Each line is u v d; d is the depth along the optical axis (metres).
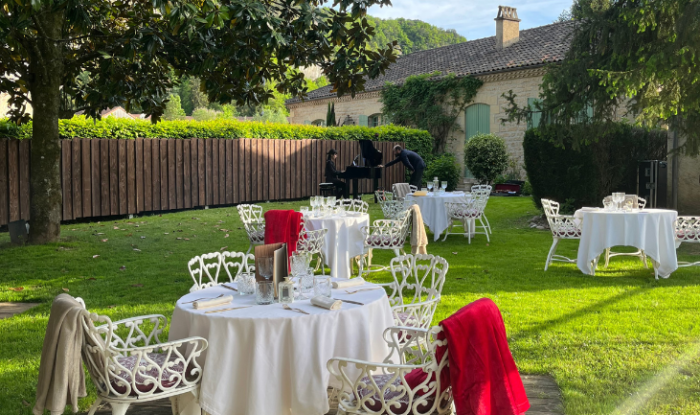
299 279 3.88
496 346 2.76
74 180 12.68
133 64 8.51
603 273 7.73
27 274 7.70
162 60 10.05
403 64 27.91
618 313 5.70
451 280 7.35
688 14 8.54
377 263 8.73
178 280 7.37
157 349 3.74
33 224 9.73
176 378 3.16
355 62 8.55
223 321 3.24
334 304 3.41
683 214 12.81
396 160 13.42
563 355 4.57
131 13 7.63
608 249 8.11
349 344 3.40
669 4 9.04
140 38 7.37
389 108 24.72
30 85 9.57
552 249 7.93
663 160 14.07
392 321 3.87
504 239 10.73
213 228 11.65
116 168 13.45
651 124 10.87
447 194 11.04
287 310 3.41
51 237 9.80
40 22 8.76
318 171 18.14
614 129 11.45
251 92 9.97
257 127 16.77
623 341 4.88
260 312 3.36
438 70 24.06
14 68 9.57
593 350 4.68
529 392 3.95
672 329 5.14
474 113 22.08
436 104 23.19
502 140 19.62
